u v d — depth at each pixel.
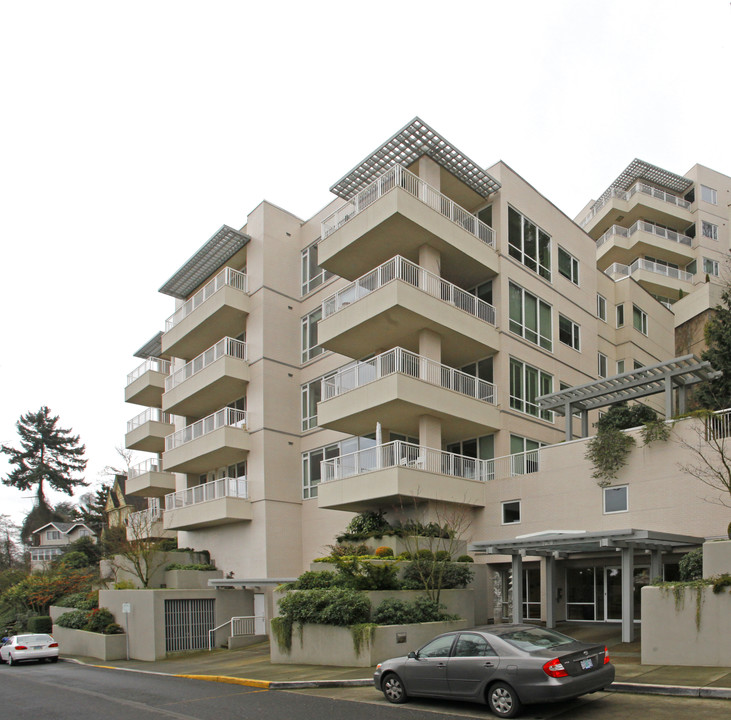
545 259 30.14
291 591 19.75
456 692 11.45
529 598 23.56
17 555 74.62
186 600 25.52
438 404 23.77
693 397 27.42
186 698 13.97
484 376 26.92
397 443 22.78
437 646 12.13
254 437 30.25
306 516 29.75
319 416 25.84
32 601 36.66
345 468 25.88
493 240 27.64
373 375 24.98
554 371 29.34
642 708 10.60
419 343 24.91
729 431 18.38
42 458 78.69
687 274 49.16
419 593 19.39
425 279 24.61
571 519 21.70
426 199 25.30
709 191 52.34
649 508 19.72
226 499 29.20
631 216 51.62
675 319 41.56
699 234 50.78
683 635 13.78
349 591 18.31
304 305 32.28
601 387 22.67
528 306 28.52
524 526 23.08
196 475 36.59
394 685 12.45
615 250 49.50
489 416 25.48
